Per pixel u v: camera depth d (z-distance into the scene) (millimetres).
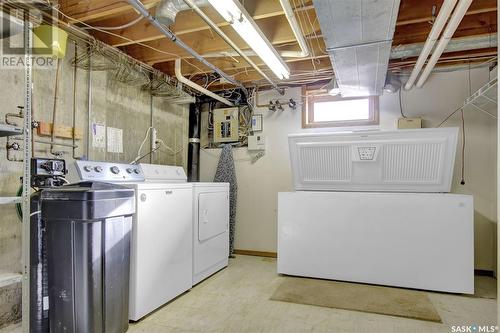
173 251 2604
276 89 4137
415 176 3256
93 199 1656
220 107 4617
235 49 2715
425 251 2861
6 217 2184
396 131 3088
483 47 2801
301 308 2455
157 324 2186
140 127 3559
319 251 3195
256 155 4352
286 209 3322
